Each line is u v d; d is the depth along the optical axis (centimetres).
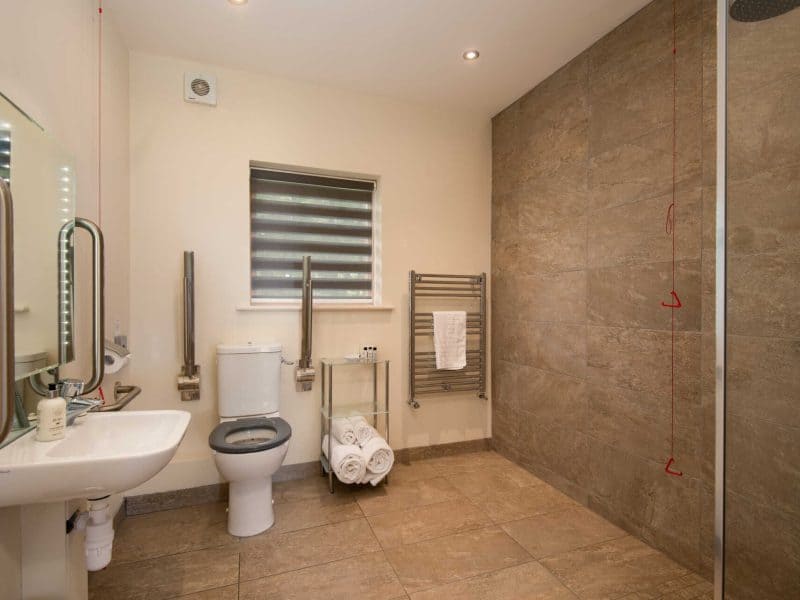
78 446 119
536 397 260
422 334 286
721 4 124
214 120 237
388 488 243
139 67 223
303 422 257
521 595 156
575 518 211
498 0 185
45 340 131
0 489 90
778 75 121
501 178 294
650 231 187
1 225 68
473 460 286
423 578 165
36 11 129
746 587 125
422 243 287
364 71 244
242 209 242
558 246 241
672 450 178
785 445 122
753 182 124
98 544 118
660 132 182
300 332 254
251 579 164
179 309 229
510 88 263
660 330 183
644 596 156
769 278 123
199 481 228
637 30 192
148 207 224
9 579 106
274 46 219
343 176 274
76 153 158
